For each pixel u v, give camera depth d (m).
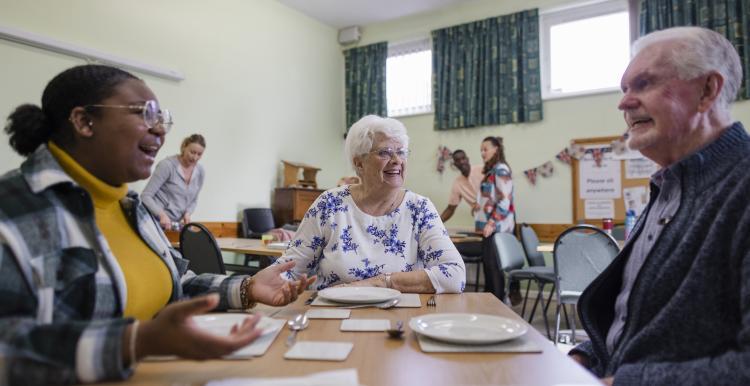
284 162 5.20
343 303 1.18
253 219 4.66
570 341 2.98
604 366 1.07
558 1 4.92
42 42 3.24
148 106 0.88
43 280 0.68
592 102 4.74
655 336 0.85
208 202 4.50
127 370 0.60
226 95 4.72
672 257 0.88
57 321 0.67
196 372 0.66
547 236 4.89
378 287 1.32
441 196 5.53
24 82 3.21
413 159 5.73
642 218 1.12
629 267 1.08
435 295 1.32
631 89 1.01
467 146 5.37
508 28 5.11
